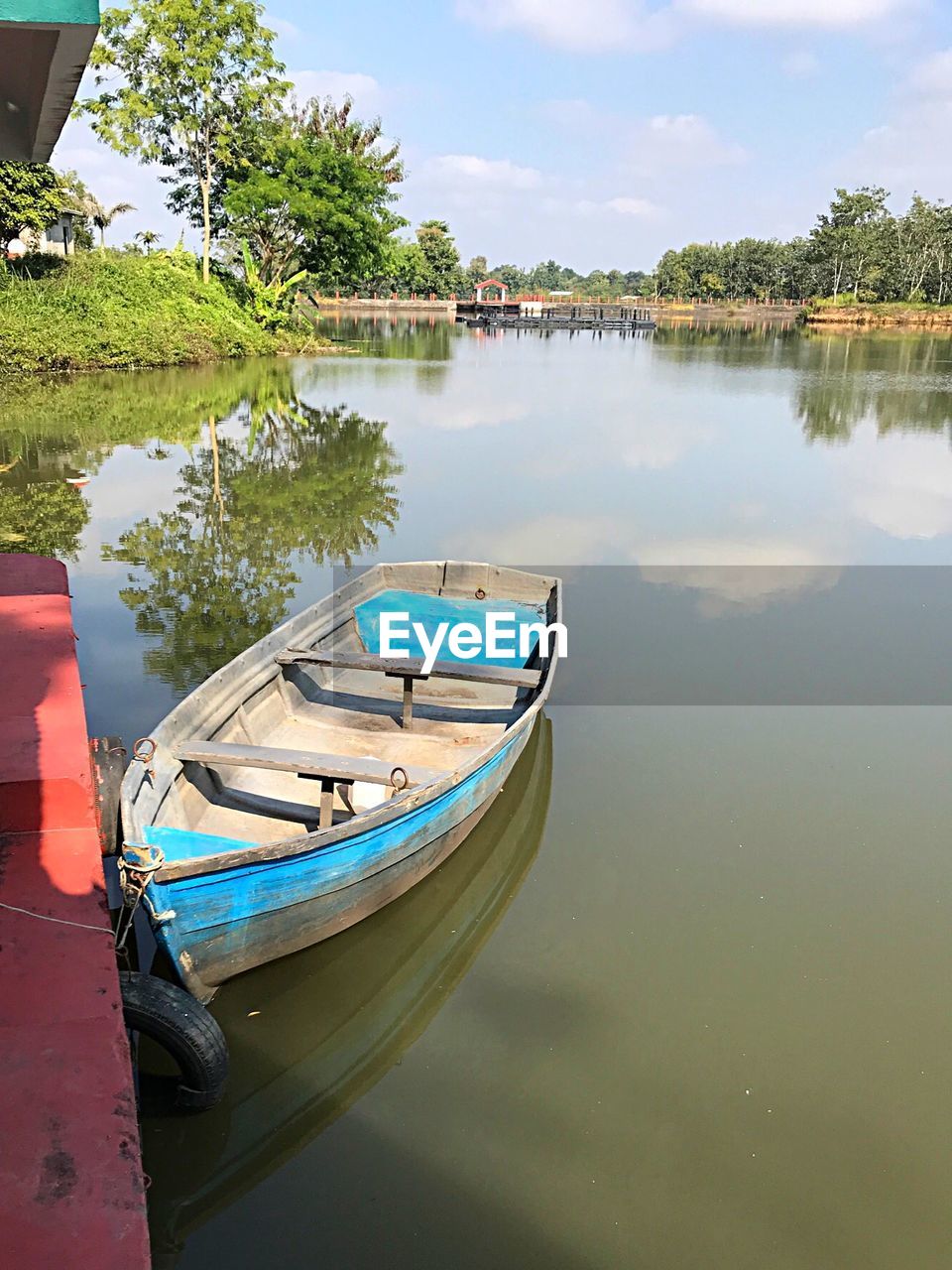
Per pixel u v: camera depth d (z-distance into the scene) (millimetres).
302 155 39125
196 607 10602
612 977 5453
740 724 8219
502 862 6523
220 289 39562
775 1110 4641
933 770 7531
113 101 36531
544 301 107000
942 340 62094
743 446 20781
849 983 5414
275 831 6113
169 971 5219
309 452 19062
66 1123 3016
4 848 4316
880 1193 4246
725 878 6242
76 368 30188
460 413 24656
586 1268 3900
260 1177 4273
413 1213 4117
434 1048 4996
